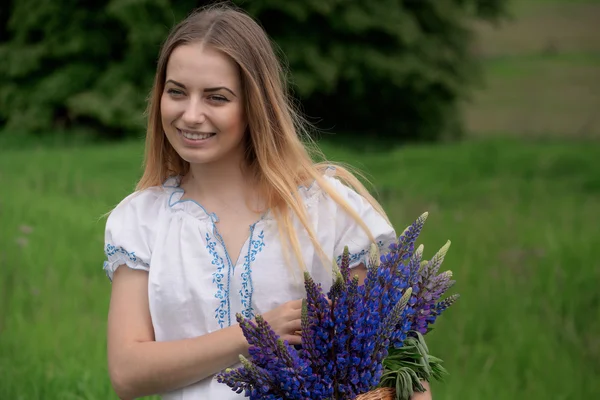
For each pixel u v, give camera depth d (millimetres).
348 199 2703
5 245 7207
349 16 15227
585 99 21109
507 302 6145
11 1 16953
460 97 17516
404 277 2461
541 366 5305
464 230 8164
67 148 14266
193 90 2543
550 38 27203
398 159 13109
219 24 2594
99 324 5793
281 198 2646
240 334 2453
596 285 6535
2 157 12406
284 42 15453
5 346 5277
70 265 7016
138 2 14906
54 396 4641
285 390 2299
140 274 2646
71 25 15781
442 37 17234
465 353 5457
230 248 2615
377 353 2359
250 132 2648
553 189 11117
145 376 2500
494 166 12555
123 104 15414
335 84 16188
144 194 2740
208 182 2697
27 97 16109
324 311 2320
